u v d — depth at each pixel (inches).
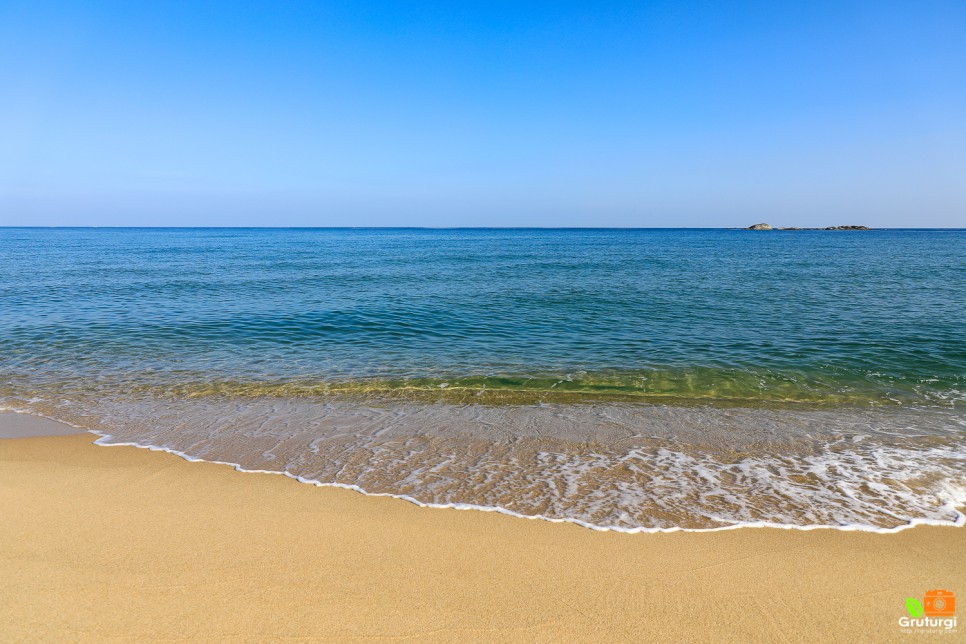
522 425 296.8
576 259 1795.0
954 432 287.3
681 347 490.6
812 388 372.5
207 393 358.0
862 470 235.0
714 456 251.6
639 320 625.3
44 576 144.6
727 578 150.9
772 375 402.3
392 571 150.8
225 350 482.3
